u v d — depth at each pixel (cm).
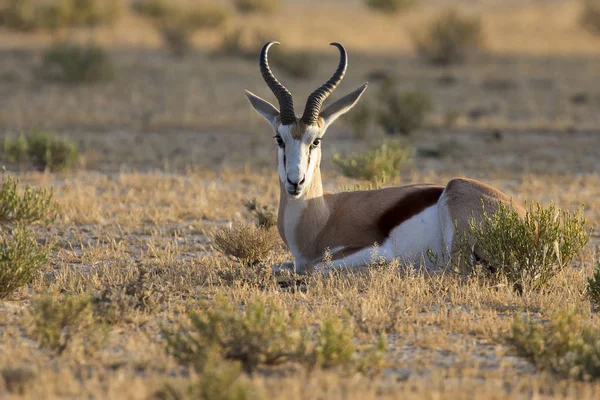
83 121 7412
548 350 2258
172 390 1908
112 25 15750
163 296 2745
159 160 5909
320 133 3000
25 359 2217
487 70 12106
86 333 2391
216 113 8125
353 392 2002
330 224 3186
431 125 7638
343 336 2212
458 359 2280
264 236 3359
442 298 2891
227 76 10750
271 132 7219
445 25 13050
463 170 5731
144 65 11156
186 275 3089
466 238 3031
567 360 2258
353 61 12681
